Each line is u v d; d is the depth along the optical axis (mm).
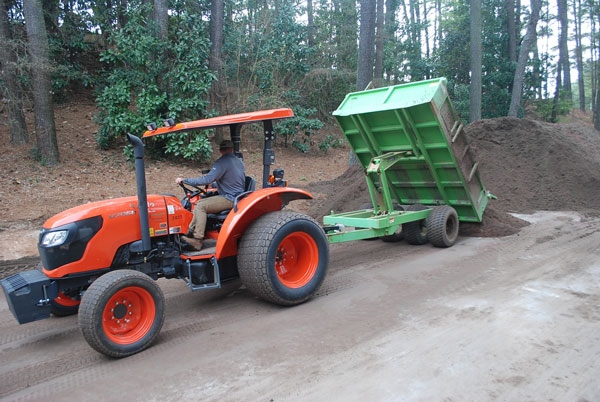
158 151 12711
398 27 22391
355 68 19328
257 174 13141
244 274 5051
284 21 16188
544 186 10219
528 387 3348
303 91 17891
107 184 10539
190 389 3576
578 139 12969
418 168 7574
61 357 4320
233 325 4797
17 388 3770
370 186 7395
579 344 3938
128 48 12164
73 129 13641
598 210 9297
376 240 8266
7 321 5277
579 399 3193
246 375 3732
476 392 3314
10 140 12203
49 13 14734
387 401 3262
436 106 6438
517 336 4125
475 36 16531
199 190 5711
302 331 4520
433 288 5520
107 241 4602
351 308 5055
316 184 12648
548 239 7398
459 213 7984
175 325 4891
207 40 12891
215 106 14656
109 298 4113
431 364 3727
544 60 22625
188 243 5035
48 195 9609
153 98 12016
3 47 11008
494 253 6840
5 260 7305
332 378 3607
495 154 11094
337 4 20094
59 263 4359
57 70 12258
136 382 3744
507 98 21672
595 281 5445
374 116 7164
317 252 5414
